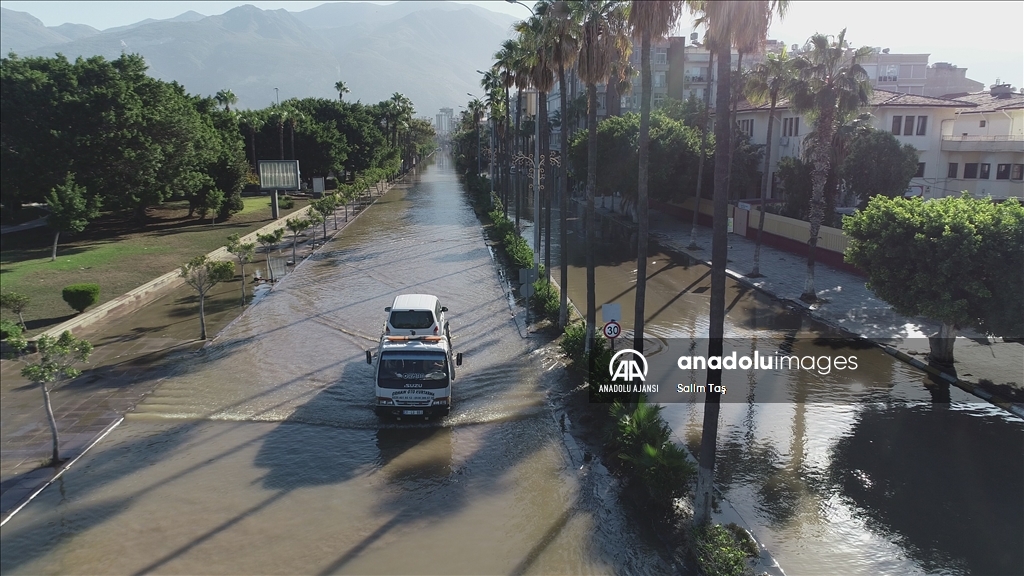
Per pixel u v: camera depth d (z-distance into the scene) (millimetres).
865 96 25188
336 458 14391
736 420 16594
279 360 20641
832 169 35000
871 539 11562
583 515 12289
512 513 12344
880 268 19828
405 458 14461
